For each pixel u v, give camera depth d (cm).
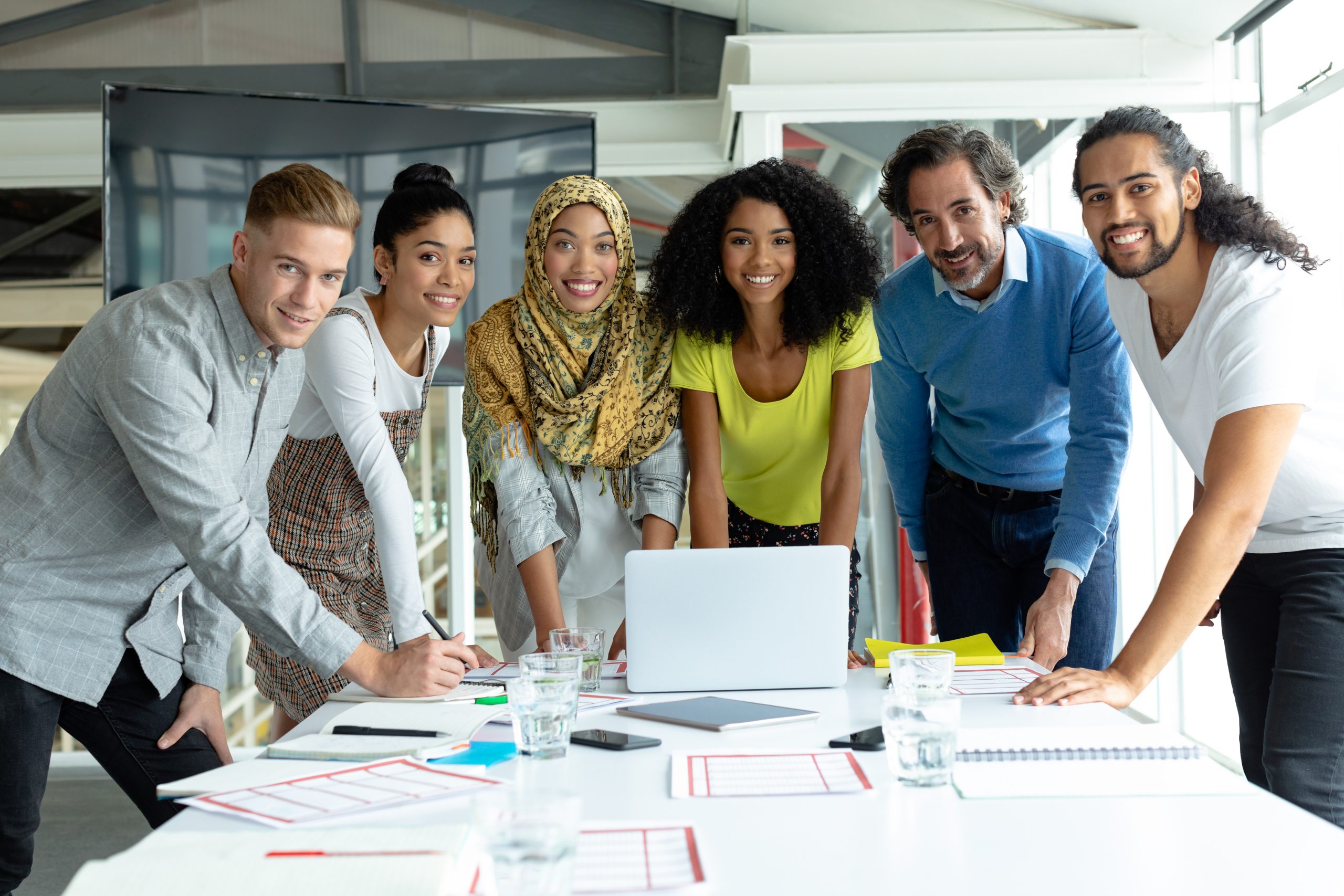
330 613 149
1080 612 228
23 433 162
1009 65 362
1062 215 359
